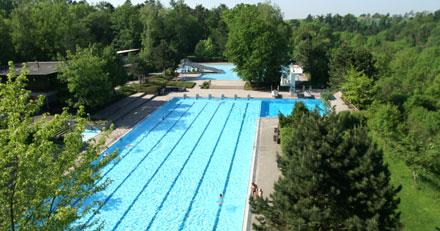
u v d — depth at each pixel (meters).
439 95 40.75
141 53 81.81
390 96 39.09
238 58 56.62
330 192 12.18
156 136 33.62
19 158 10.13
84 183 11.62
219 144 31.30
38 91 39.41
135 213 19.81
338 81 47.31
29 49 54.97
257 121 38.09
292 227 11.74
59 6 63.97
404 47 106.69
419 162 20.17
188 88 58.03
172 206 20.59
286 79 65.38
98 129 34.53
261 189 19.91
